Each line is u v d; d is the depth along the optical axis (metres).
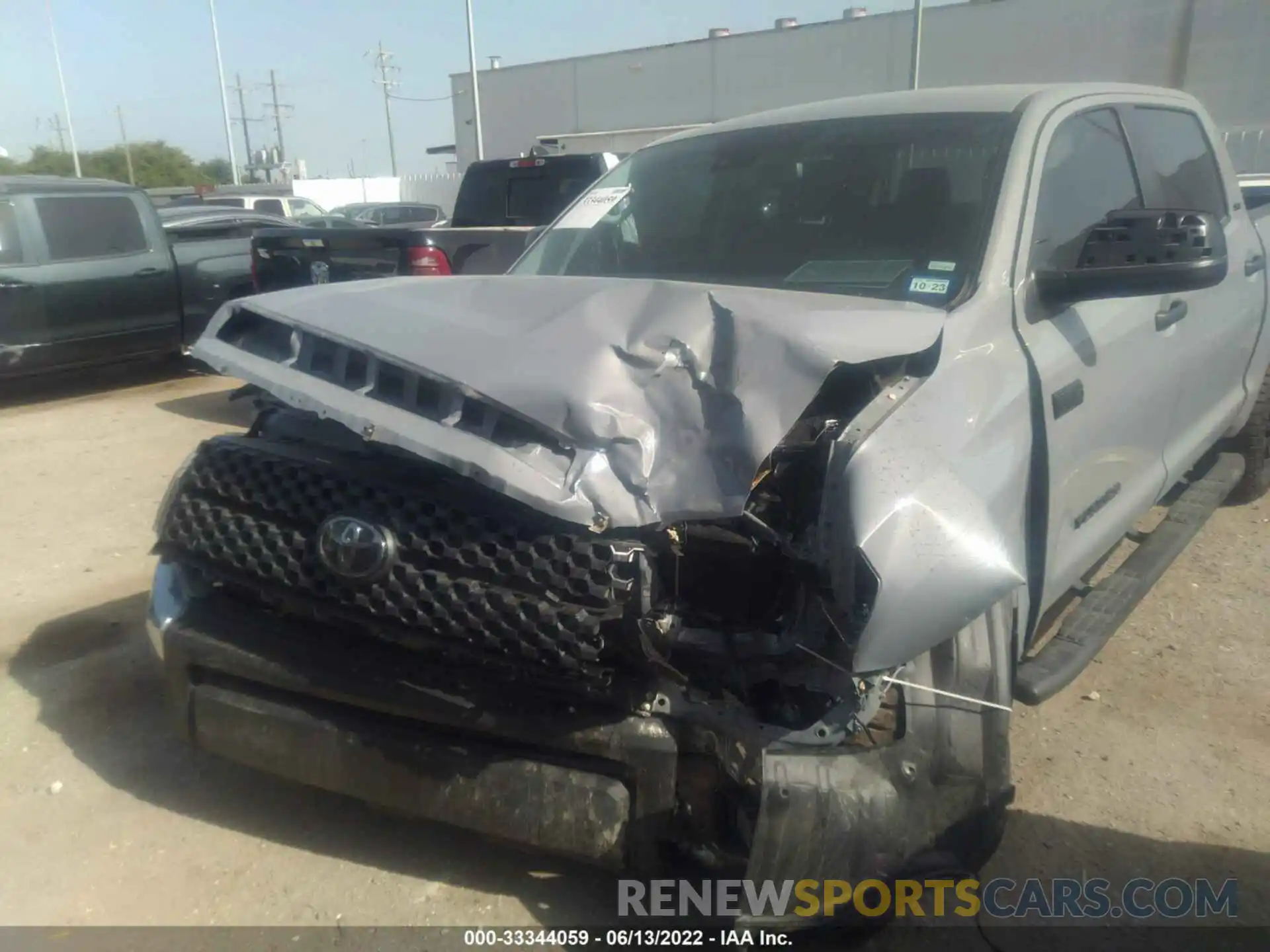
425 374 2.32
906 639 2.11
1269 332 4.86
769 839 2.20
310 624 2.64
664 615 2.30
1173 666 3.98
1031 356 2.76
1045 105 3.31
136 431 7.75
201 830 3.09
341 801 3.24
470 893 2.82
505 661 2.30
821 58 30.27
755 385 2.20
